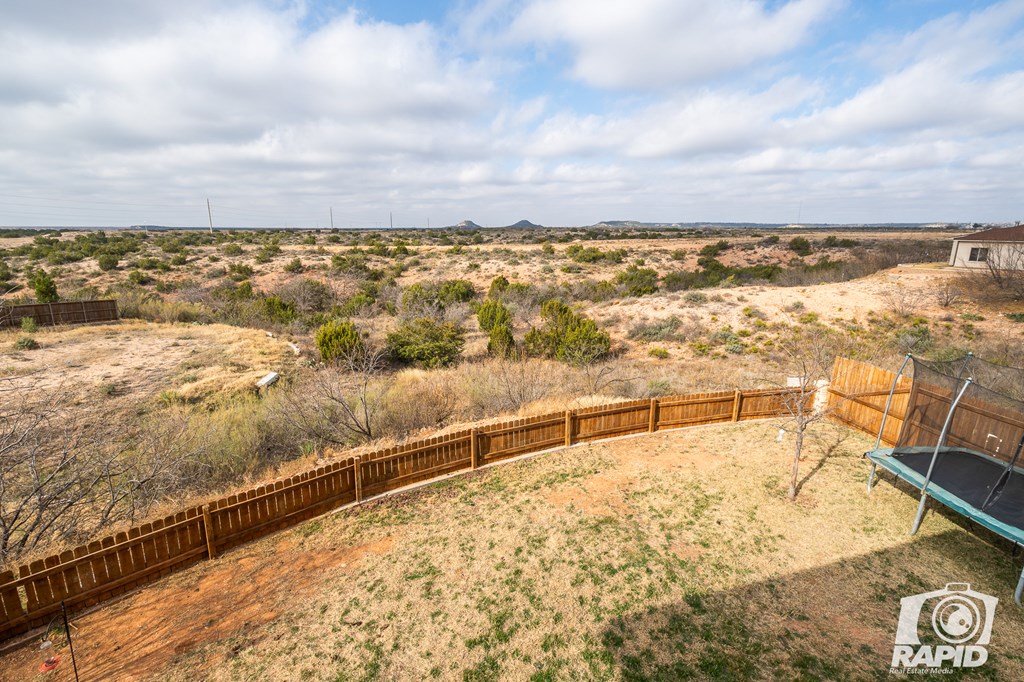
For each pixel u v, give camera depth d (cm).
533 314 3130
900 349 1917
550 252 6109
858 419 1090
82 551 554
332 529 731
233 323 2762
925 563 630
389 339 2148
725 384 1612
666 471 906
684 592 581
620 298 3488
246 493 683
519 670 479
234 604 577
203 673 482
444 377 1662
